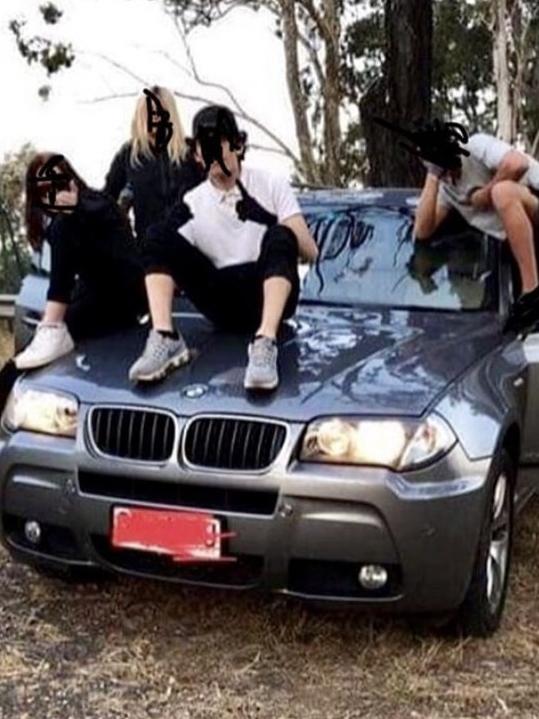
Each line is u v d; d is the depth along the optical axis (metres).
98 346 4.21
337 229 5.09
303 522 3.47
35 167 4.30
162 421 3.62
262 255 4.06
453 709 3.45
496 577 4.05
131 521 3.63
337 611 3.89
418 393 3.66
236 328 4.24
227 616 4.09
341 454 3.50
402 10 9.59
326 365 3.83
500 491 4.02
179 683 3.58
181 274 4.09
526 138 17.27
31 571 4.42
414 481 3.50
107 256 4.30
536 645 3.96
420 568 3.52
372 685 3.59
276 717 3.36
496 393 3.93
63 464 3.72
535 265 4.64
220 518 3.53
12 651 3.80
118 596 4.27
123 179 5.19
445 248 4.91
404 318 4.49
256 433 3.54
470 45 18.98
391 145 9.66
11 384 4.14
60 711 3.39
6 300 9.91
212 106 4.11
